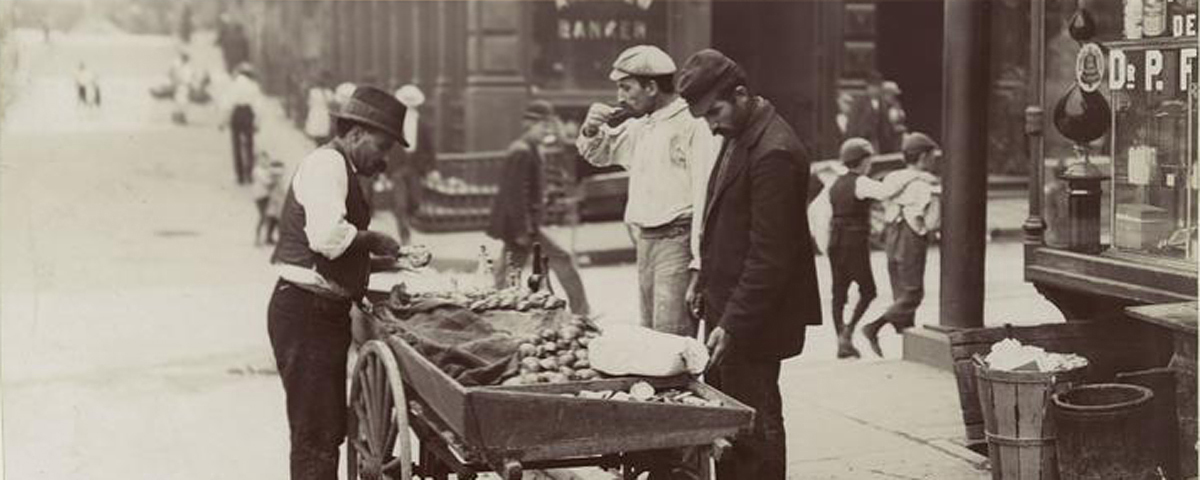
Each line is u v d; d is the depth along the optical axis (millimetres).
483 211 19141
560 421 5152
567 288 12125
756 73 22859
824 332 11930
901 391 8906
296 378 6262
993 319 11859
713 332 5824
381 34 23516
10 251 16922
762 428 5938
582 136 7816
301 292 6238
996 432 6441
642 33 20984
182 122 30594
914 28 24172
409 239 17672
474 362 5652
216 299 13727
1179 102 7344
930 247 17281
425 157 18891
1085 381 7320
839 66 22156
